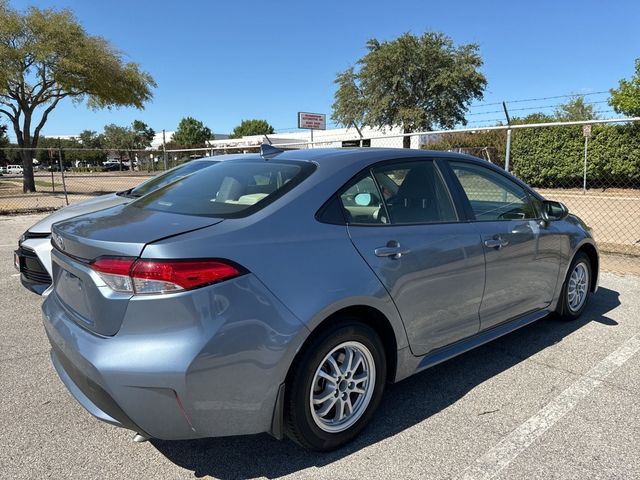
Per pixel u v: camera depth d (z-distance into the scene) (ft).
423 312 9.86
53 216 17.56
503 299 11.94
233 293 7.31
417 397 10.77
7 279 20.43
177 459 8.64
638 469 8.27
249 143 180.86
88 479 8.09
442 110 102.32
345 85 109.81
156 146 303.68
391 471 8.27
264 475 8.20
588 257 15.52
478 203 11.71
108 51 85.40
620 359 12.61
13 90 80.28
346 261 8.55
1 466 8.39
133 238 7.47
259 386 7.57
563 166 67.31
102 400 7.34
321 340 8.18
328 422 8.64
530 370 12.03
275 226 8.13
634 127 61.11
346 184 9.29
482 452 8.78
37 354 13.03
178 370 6.95
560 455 8.66
